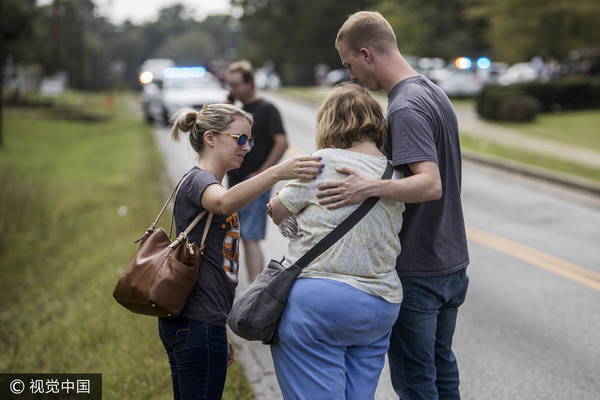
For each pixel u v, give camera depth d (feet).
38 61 327.06
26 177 89.40
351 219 14.90
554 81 149.79
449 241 17.25
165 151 96.53
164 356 27.94
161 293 15.56
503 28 194.08
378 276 15.25
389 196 14.96
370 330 15.26
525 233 52.85
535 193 72.02
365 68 16.96
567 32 185.57
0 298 48.26
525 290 37.76
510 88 146.51
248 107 32.53
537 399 24.70
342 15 403.75
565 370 27.20
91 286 40.75
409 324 17.10
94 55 381.19
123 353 29.30
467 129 124.98
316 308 14.79
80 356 30.73
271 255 44.57
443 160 16.84
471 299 36.22
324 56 410.72
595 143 107.96
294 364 15.21
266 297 15.10
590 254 46.14
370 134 15.79
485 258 44.80
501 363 27.91
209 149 16.85
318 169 15.03
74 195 73.97
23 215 68.33
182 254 15.98
